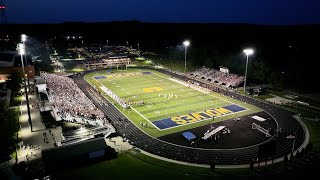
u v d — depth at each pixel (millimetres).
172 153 51344
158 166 46062
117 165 46000
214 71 113250
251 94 88875
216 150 52375
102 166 45562
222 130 60719
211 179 41000
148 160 48438
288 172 43062
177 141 56219
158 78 114062
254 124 62719
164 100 83250
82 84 103625
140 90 95125
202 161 48312
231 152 51562
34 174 41875
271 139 56906
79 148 47625
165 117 69312
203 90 94438
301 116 69688
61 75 116812
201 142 55594
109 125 61406
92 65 138875
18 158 46469
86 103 76312
